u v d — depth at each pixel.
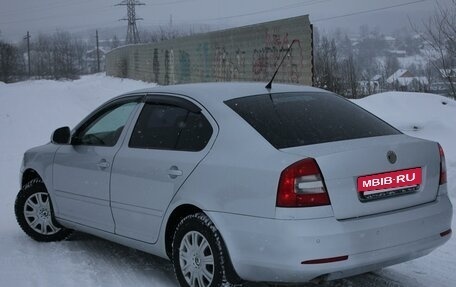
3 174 10.41
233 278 4.11
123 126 5.21
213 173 4.18
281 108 4.56
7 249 5.91
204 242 4.25
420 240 4.10
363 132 4.44
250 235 3.90
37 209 6.15
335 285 4.82
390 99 12.52
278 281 3.89
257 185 3.90
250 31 19.27
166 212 4.52
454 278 4.98
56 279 5.01
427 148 4.33
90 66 106.94
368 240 3.85
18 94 31.75
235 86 4.96
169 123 4.81
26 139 15.20
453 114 11.30
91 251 5.85
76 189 5.51
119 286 4.83
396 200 4.05
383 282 4.89
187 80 27.58
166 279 5.00
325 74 19.88
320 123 4.43
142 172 4.75
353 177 3.88
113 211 5.07
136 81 37.12
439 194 4.36
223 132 4.33
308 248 3.70
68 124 18.33
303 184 3.77
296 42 16.08
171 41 29.98
